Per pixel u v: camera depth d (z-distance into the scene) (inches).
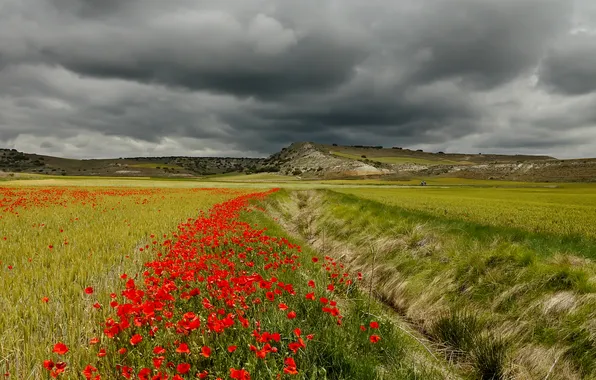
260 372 143.6
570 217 712.4
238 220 566.3
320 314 213.0
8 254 333.7
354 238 568.7
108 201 1021.8
